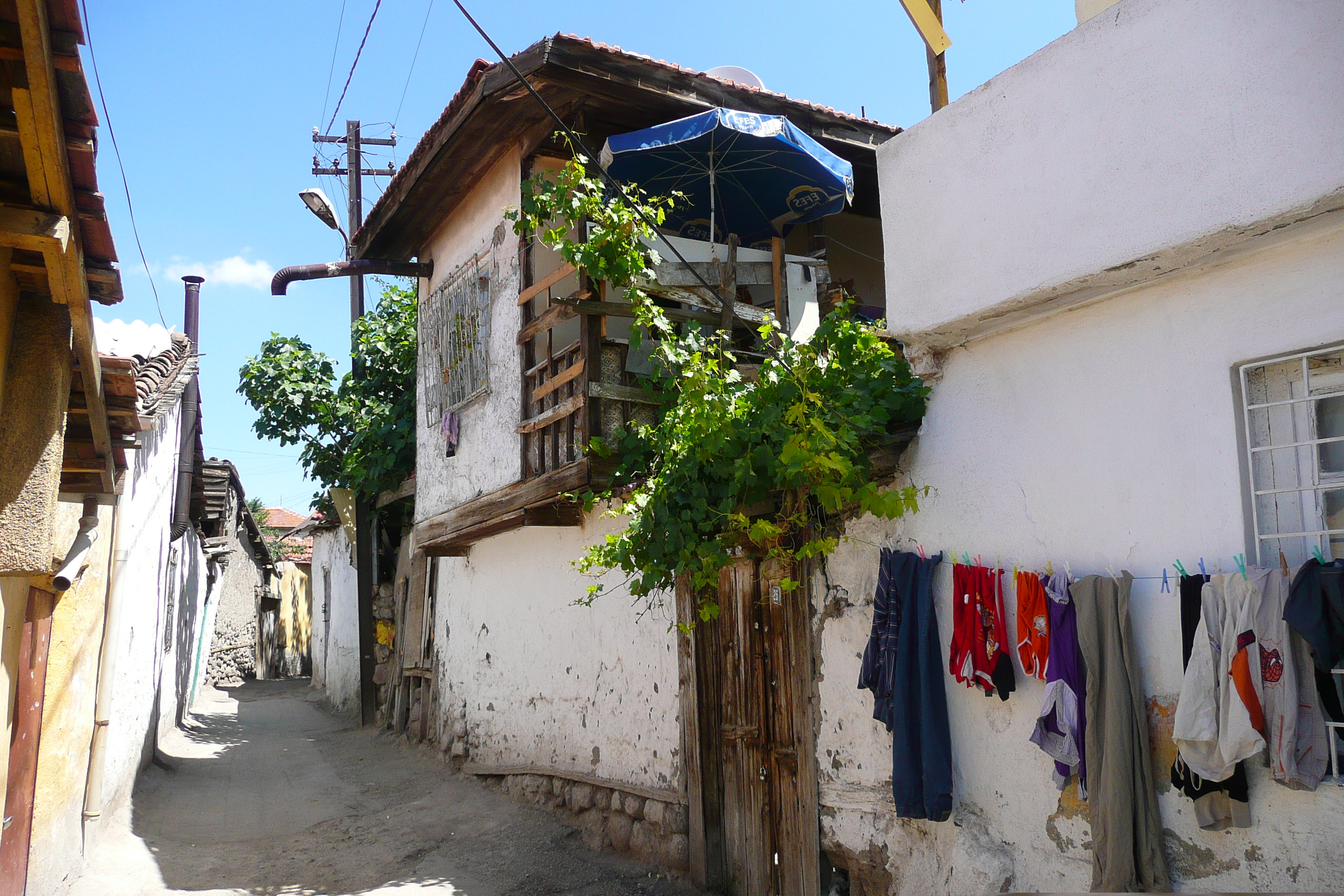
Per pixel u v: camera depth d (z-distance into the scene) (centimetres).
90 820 691
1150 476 405
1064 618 418
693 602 670
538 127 777
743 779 630
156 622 1069
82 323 361
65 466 504
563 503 770
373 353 1295
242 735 1422
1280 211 341
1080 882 412
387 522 1434
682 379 575
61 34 266
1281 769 337
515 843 758
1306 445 363
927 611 487
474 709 1021
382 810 916
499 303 847
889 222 514
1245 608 352
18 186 312
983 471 482
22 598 499
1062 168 423
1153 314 411
